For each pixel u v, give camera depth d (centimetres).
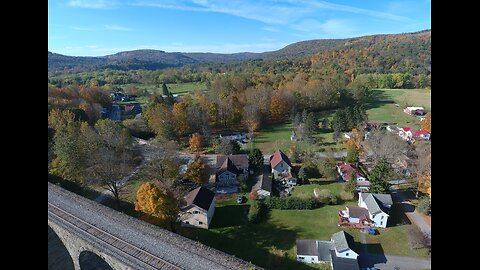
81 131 5153
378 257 2973
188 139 6681
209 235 3375
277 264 2903
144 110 7556
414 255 2994
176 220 3522
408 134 6009
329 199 3969
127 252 2339
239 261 2258
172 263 2236
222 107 7450
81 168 4391
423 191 3988
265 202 3938
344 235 2984
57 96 8056
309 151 5372
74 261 2723
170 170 4344
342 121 6631
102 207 2931
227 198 4197
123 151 5116
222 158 4931
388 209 3659
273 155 5250
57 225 2678
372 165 4994
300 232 3403
